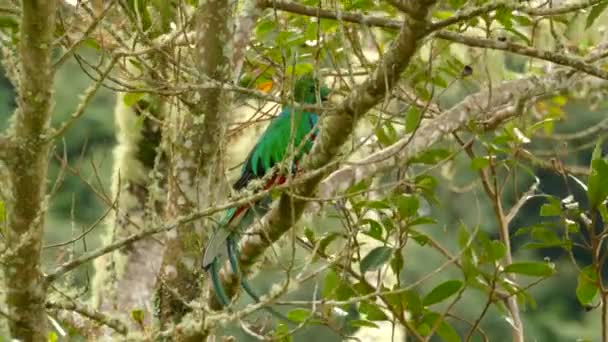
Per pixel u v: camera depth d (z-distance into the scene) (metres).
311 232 10.43
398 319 10.12
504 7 8.73
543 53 9.48
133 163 12.44
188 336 8.19
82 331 10.19
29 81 7.62
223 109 9.75
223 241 9.58
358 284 10.15
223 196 9.93
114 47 10.21
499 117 11.74
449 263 8.86
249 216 9.92
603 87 13.65
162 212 11.48
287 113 10.45
